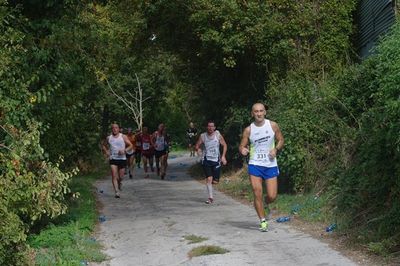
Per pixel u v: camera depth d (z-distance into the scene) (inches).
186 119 2322.8
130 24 877.8
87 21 565.0
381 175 384.8
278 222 459.8
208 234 421.7
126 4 862.5
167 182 917.8
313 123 558.3
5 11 355.6
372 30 680.4
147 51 977.5
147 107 2119.8
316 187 537.3
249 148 438.9
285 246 369.4
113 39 868.6
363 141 460.1
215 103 965.2
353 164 458.3
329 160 542.3
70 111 483.5
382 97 391.5
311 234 403.9
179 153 2014.0
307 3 754.2
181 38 896.3
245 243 384.5
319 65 740.0
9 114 331.9
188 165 1334.9
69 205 538.9
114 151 714.8
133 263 354.6
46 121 443.2
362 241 355.6
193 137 1695.4
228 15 739.4
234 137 896.3
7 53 335.6
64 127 518.3
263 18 739.4
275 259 337.7
